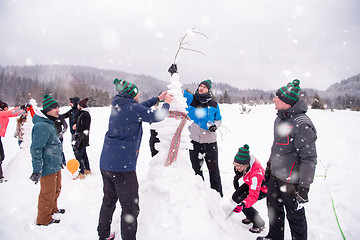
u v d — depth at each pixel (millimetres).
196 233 2207
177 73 2822
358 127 9781
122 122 2215
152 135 3566
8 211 3223
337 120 12211
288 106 2295
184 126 2785
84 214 3193
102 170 2307
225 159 5832
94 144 7391
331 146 6668
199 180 2830
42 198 2863
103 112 16547
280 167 2365
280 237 2518
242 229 2859
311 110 18109
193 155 3430
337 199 3396
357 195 3453
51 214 3125
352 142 6973
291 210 2334
